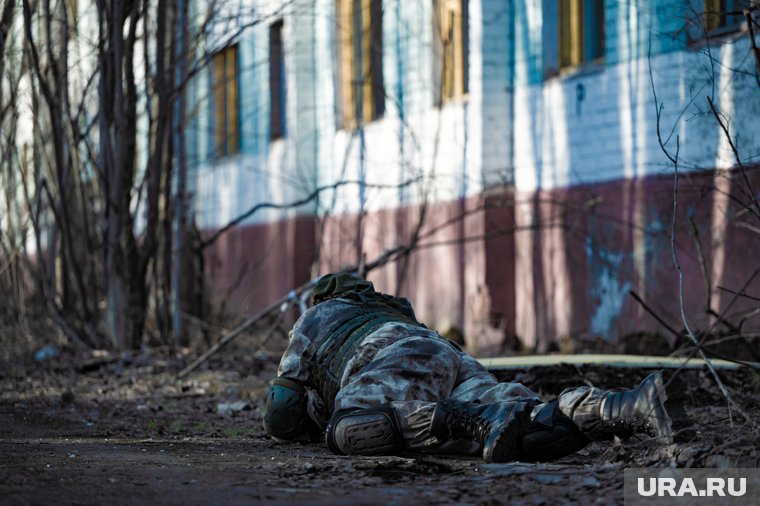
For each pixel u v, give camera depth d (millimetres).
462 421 5883
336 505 4758
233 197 24734
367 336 6562
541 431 5676
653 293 13141
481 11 16141
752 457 5445
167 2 16328
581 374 9383
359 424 6016
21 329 17219
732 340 11055
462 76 17312
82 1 21078
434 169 17062
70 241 16109
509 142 16219
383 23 19234
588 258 14484
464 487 5176
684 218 12453
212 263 24891
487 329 16125
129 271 15789
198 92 25141
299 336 6941
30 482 5316
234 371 13219
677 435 6328
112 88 15547
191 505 4766
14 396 11398
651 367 9289
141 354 14914
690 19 10016
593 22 14883
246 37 23609
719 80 11750
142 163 22875
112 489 5152
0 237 18500
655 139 13102
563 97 15047
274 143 22688
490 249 16109
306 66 21578
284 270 21984
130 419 9359
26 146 17469
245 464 6078
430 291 17703
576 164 14781
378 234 19234
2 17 15430
